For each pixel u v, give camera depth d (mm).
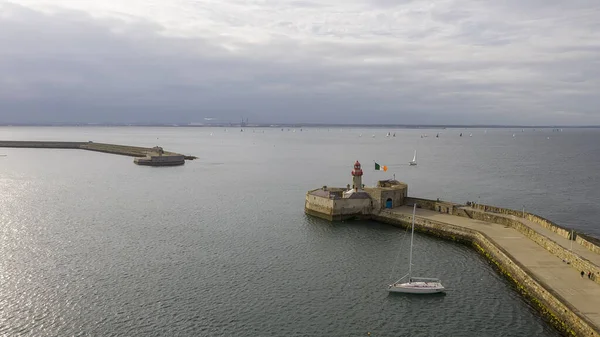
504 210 89375
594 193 139000
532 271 60312
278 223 94125
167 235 83438
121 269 65812
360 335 49219
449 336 49000
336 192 101312
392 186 105188
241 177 167625
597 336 44125
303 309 54594
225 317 52312
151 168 191625
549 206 119750
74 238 80500
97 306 54375
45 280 61438
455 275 65188
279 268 67438
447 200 126875
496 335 49094
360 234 86188
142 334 48469
